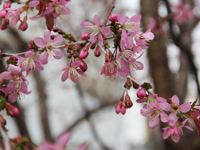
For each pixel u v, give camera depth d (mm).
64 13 1996
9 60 1853
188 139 4066
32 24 5355
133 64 1864
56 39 1899
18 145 1311
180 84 4484
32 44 1896
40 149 1082
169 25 3701
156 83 4398
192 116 1794
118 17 1785
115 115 8008
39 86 5719
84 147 1228
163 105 1777
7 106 1660
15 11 2037
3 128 1495
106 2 5625
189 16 4637
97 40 1831
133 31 1799
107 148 6504
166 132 1850
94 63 6992
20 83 1836
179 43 3721
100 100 7184
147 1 4480
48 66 6391
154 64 4398
